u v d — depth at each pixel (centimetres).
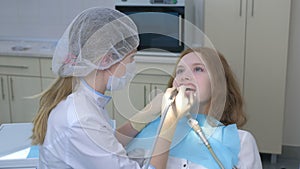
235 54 342
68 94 131
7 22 426
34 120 135
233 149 147
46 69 376
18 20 423
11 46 405
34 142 136
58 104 129
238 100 160
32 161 167
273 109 349
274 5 328
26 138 186
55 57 131
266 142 357
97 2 400
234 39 340
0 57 385
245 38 338
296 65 362
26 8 418
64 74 130
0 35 432
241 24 336
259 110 351
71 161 122
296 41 357
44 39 422
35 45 407
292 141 378
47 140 126
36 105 387
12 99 393
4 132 192
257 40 337
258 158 155
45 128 130
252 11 332
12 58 382
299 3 349
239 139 151
